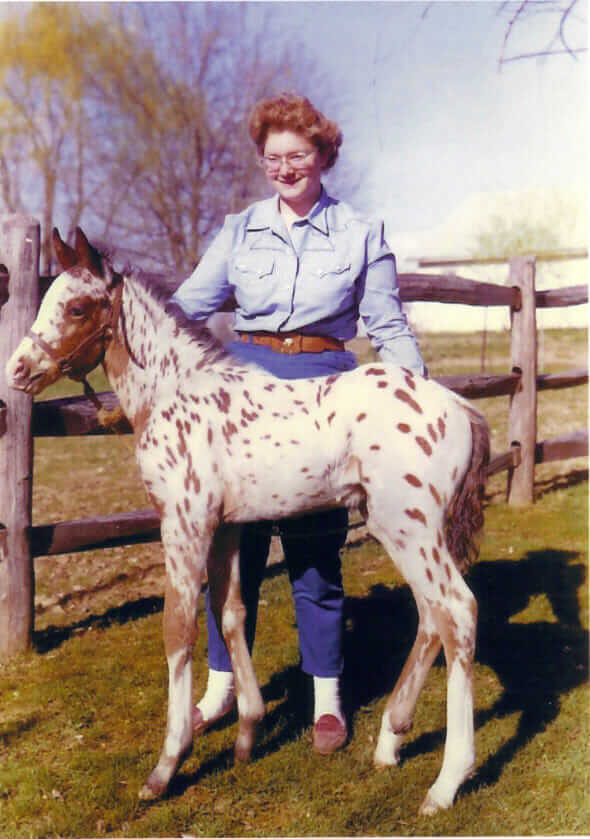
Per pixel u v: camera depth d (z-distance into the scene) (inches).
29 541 128.0
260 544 103.3
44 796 90.9
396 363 94.3
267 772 94.0
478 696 110.3
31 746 101.5
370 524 88.6
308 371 94.6
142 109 492.1
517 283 209.8
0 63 476.1
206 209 495.2
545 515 202.4
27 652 128.2
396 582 156.5
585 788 89.4
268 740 101.1
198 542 87.2
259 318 95.6
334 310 94.0
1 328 122.0
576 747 97.4
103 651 128.3
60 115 496.4
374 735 101.8
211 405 87.5
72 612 147.9
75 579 165.6
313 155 90.9
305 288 93.0
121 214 503.2
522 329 210.1
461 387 193.6
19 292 121.0
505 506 212.7
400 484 84.0
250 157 487.2
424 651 86.8
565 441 224.2
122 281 90.2
